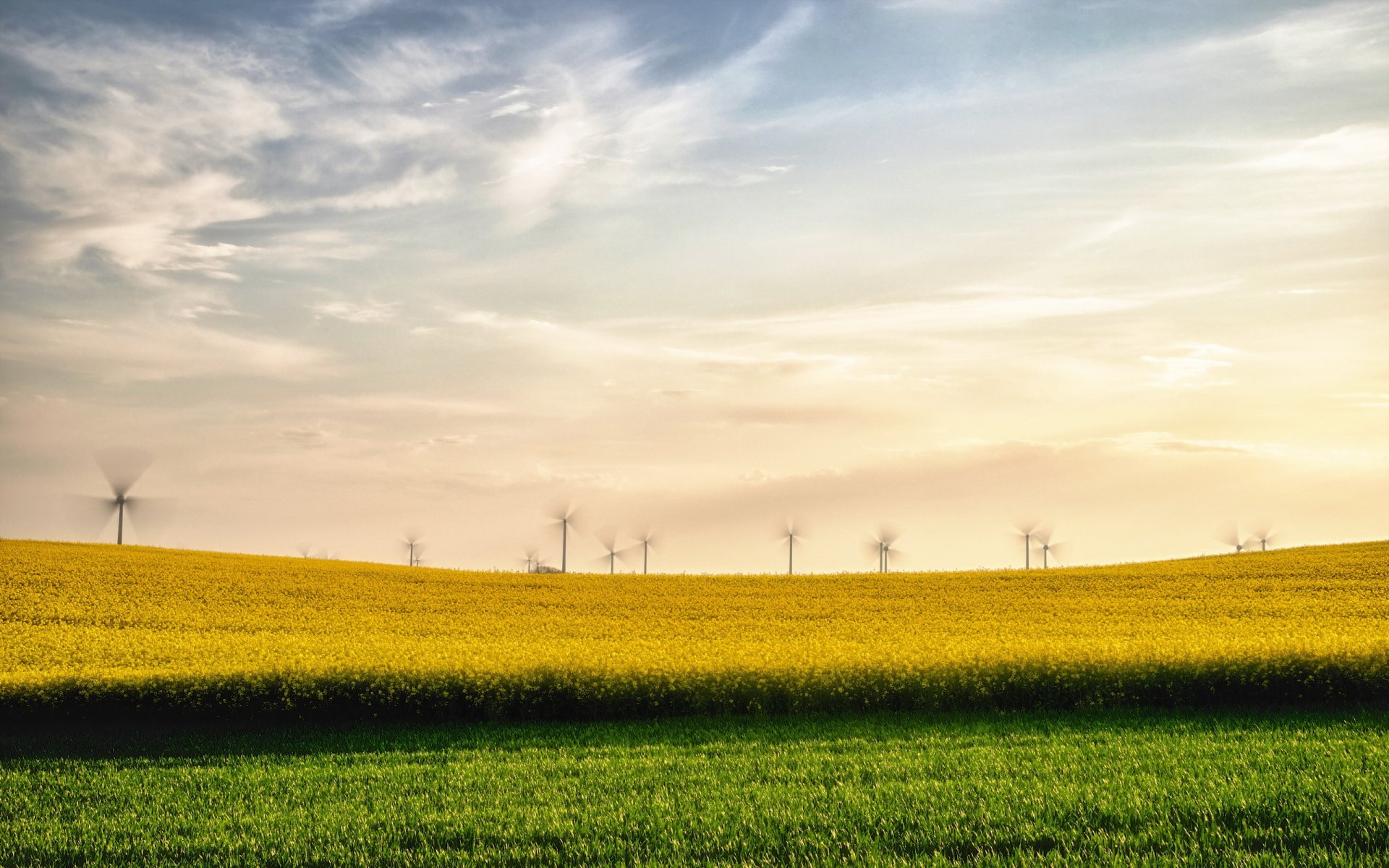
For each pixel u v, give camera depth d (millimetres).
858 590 47656
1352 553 55656
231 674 19109
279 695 18922
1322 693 19453
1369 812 9695
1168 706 19578
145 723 18562
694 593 46750
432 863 9031
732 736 16891
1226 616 36938
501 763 14484
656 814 10648
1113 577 50562
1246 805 10203
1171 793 11016
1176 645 22531
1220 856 8461
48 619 33469
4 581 40156
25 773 14234
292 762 15062
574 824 10297
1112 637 29609
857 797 11242
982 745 15484
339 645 25891
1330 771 12156
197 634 30188
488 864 8992
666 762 14148
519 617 37812
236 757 15633
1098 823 9781
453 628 34219
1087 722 18031
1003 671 19719
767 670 19609
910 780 12266
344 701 18969
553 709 19000
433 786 12836
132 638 28156
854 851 8977
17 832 10680
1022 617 37500
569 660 20719
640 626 34875
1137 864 8328
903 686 19531
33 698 18281
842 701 19344
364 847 9625
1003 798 10992
